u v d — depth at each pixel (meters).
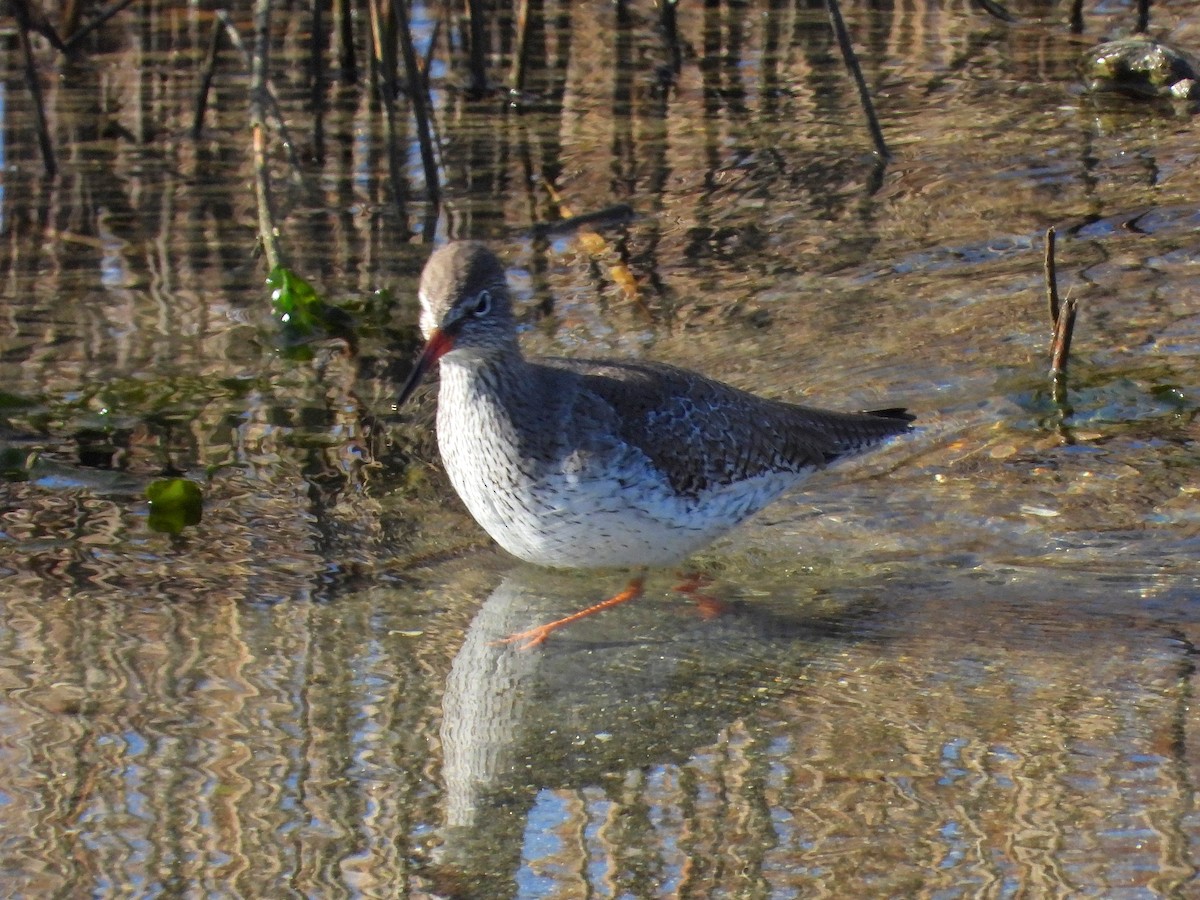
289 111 20.11
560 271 15.88
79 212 17.41
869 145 18.77
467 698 10.03
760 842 8.60
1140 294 14.97
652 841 8.67
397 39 21.06
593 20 22.98
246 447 13.02
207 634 10.63
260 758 9.39
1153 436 12.86
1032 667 10.13
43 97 20.31
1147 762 9.07
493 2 23.17
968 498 12.25
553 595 11.40
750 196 17.56
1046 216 16.73
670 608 11.20
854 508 12.27
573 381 10.80
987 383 13.70
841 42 17.92
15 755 9.31
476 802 9.03
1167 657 10.15
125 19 22.41
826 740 9.51
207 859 8.53
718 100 20.38
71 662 10.24
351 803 9.02
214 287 15.80
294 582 11.32
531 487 10.59
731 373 13.82
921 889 8.13
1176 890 8.02
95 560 11.46
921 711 9.74
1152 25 22.12
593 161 18.59
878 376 13.80
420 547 11.85
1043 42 21.92
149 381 14.00
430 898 8.25
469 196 17.78
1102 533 11.68
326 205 17.59
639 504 10.73
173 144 19.19
